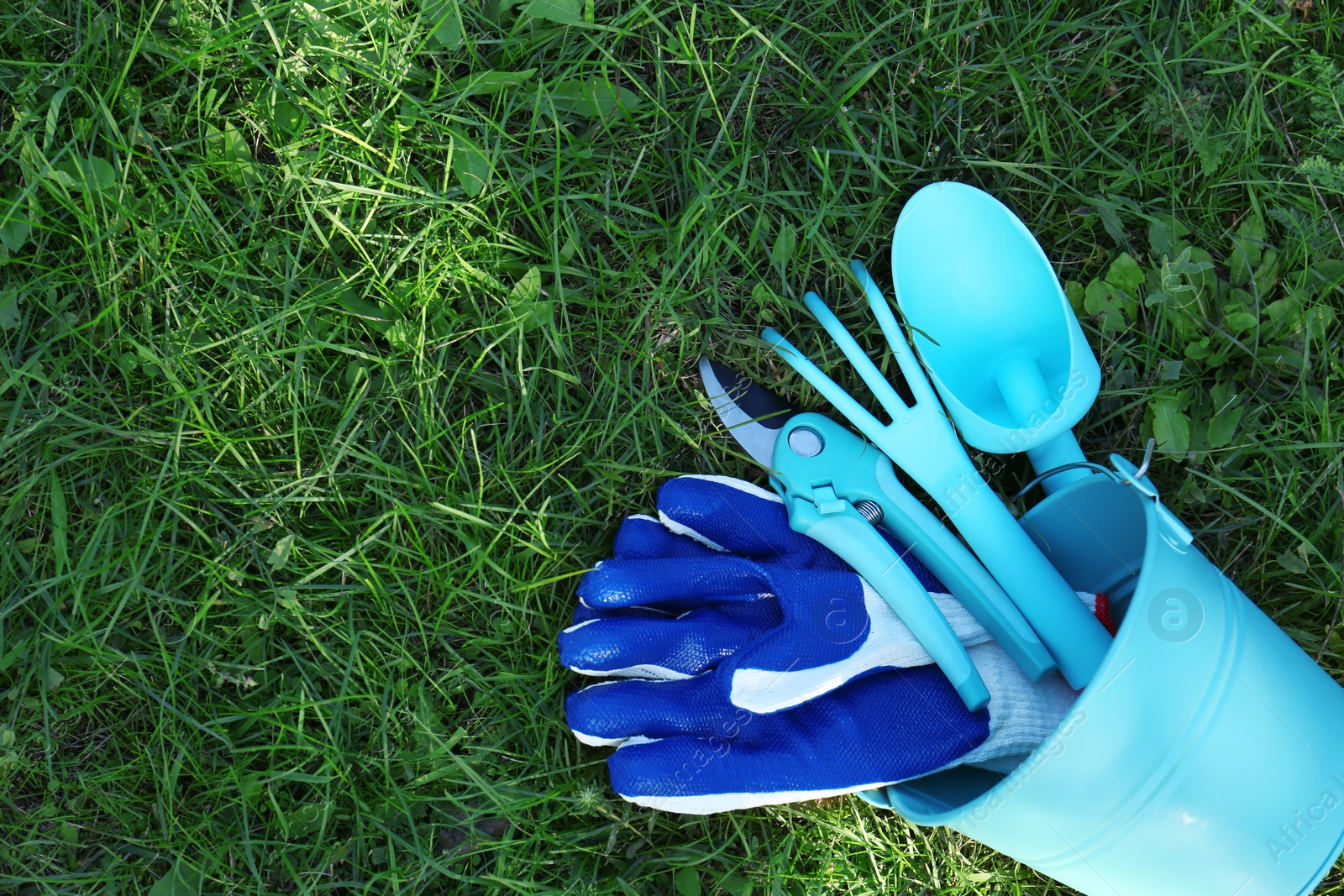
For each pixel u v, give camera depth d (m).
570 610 0.76
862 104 0.78
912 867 0.77
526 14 0.74
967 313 0.76
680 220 0.76
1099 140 0.78
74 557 0.73
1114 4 0.77
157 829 0.74
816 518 0.74
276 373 0.74
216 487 0.73
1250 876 0.66
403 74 0.74
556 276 0.74
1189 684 0.65
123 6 0.73
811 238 0.77
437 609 0.75
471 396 0.76
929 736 0.71
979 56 0.78
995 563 0.73
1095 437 0.79
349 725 0.75
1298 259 0.77
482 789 0.74
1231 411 0.77
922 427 0.74
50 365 0.73
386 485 0.75
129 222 0.73
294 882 0.75
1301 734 0.66
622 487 0.77
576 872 0.75
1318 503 0.77
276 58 0.73
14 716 0.73
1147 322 0.78
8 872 0.73
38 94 0.72
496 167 0.75
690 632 0.73
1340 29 0.78
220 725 0.74
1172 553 0.67
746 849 0.76
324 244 0.73
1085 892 0.69
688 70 0.76
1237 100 0.78
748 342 0.76
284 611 0.74
